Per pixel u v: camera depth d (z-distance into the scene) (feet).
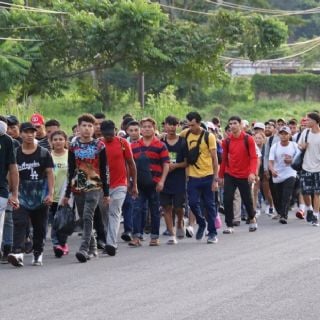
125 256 77.92
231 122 95.09
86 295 58.90
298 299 56.85
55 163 83.15
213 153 86.89
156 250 81.92
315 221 103.24
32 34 176.45
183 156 87.35
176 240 87.86
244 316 51.96
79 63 185.98
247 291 59.47
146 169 84.84
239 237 91.25
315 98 334.24
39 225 73.41
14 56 168.25
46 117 196.95
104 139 78.69
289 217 115.34
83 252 74.38
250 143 94.94
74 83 211.41
